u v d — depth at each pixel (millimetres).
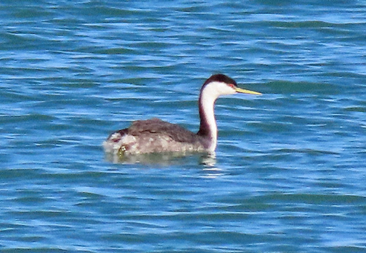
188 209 16812
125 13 32344
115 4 33062
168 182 18016
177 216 16516
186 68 27188
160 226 16125
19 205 16891
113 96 24438
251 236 15844
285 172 18812
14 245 15328
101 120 22234
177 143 19422
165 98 24391
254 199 17312
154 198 17266
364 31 30859
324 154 20047
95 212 16625
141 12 32469
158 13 32469
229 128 21938
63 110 23031
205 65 27500
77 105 23547
